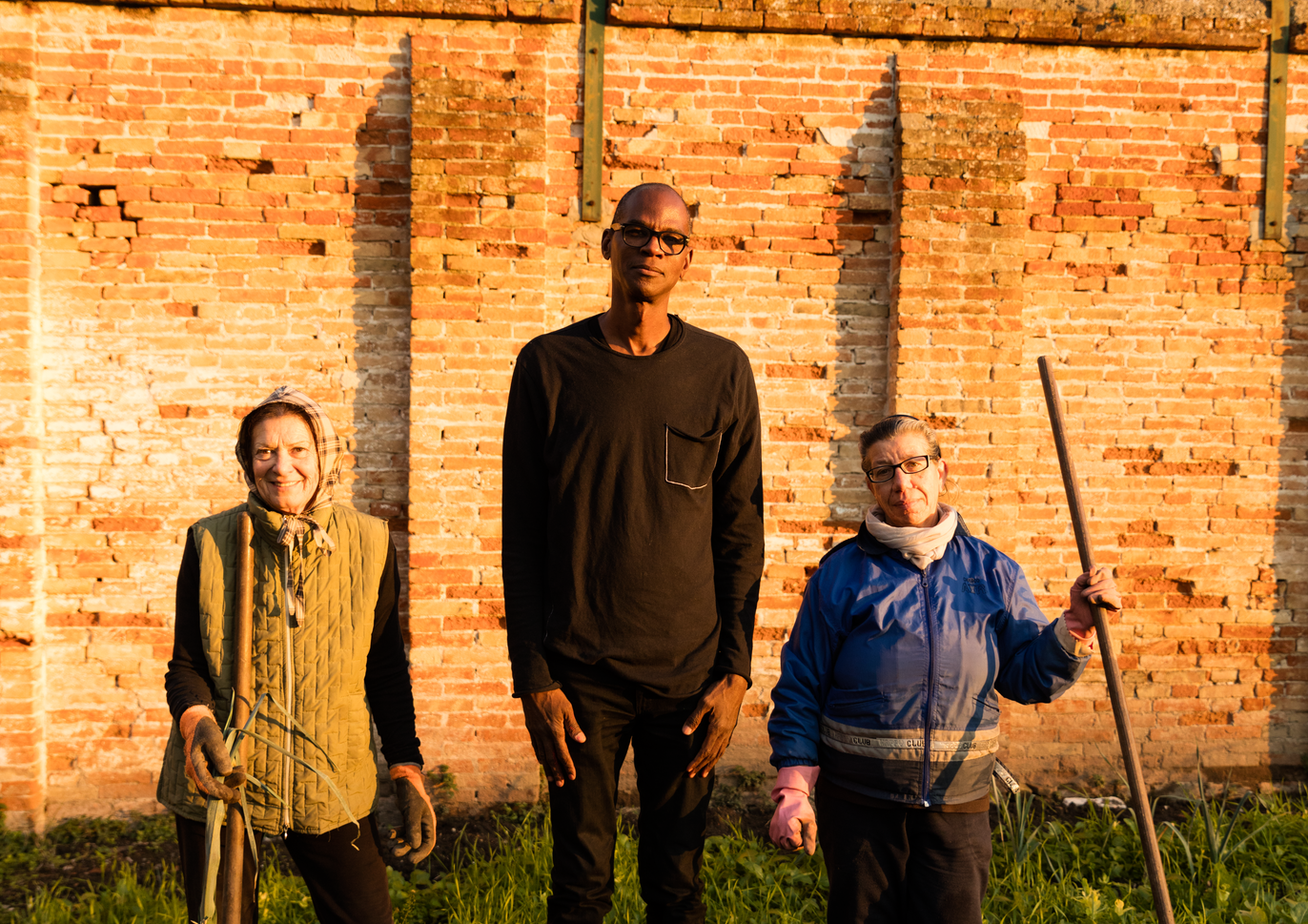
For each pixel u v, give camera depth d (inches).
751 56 180.2
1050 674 91.7
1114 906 129.6
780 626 186.4
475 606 175.6
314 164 175.0
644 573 91.2
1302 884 139.9
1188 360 189.6
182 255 173.5
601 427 91.3
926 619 93.4
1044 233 186.9
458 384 174.1
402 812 91.6
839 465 186.2
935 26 179.6
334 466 91.7
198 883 85.3
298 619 87.7
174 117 171.8
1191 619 190.7
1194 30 183.0
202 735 77.4
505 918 127.0
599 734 92.7
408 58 174.9
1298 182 189.6
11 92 165.9
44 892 138.7
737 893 134.7
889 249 185.2
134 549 173.8
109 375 172.9
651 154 180.2
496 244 174.2
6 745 166.6
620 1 174.7
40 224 170.4
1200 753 191.3
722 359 96.6
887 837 92.6
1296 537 191.5
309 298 176.2
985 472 182.1
